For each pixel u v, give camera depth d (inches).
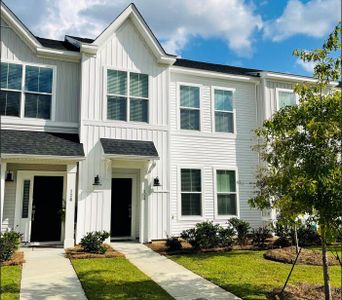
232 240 440.8
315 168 196.2
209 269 322.7
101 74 486.9
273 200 266.1
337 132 206.2
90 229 446.6
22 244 438.9
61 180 475.2
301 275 301.0
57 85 482.6
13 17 459.5
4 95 454.3
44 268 319.9
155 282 279.9
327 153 202.1
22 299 232.1
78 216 442.3
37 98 471.8
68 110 484.1
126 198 502.9
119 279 284.4
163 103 521.0
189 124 555.2
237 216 559.8
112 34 502.0
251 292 252.2
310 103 233.5
